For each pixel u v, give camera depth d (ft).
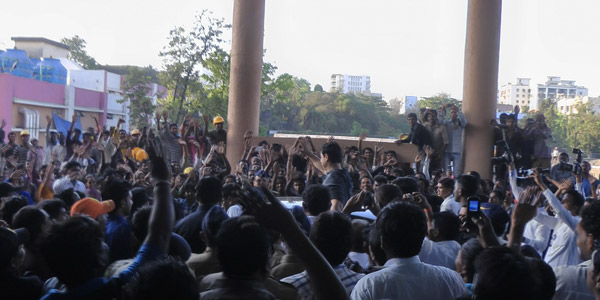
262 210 7.72
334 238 11.25
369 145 52.19
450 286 10.78
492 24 52.60
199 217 16.56
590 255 12.73
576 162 39.91
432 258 14.40
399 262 10.85
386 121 274.77
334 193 19.60
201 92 113.91
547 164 51.49
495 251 7.83
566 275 12.05
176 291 7.01
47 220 13.01
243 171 39.17
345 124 254.88
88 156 46.42
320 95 265.13
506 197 29.27
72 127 51.98
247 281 8.27
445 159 51.83
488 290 7.50
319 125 241.35
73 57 265.13
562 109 408.05
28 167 37.70
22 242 12.48
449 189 24.09
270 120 198.18
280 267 13.35
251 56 55.21
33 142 51.72
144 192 19.79
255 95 55.57
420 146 51.26
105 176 33.47
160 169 10.00
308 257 7.71
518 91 569.23
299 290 11.12
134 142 50.93
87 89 146.20
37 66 144.97
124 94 150.71
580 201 20.92
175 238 13.48
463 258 11.49
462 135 52.65
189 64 113.19
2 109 117.29
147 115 141.59
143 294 7.08
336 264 11.43
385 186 17.94
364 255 14.32
